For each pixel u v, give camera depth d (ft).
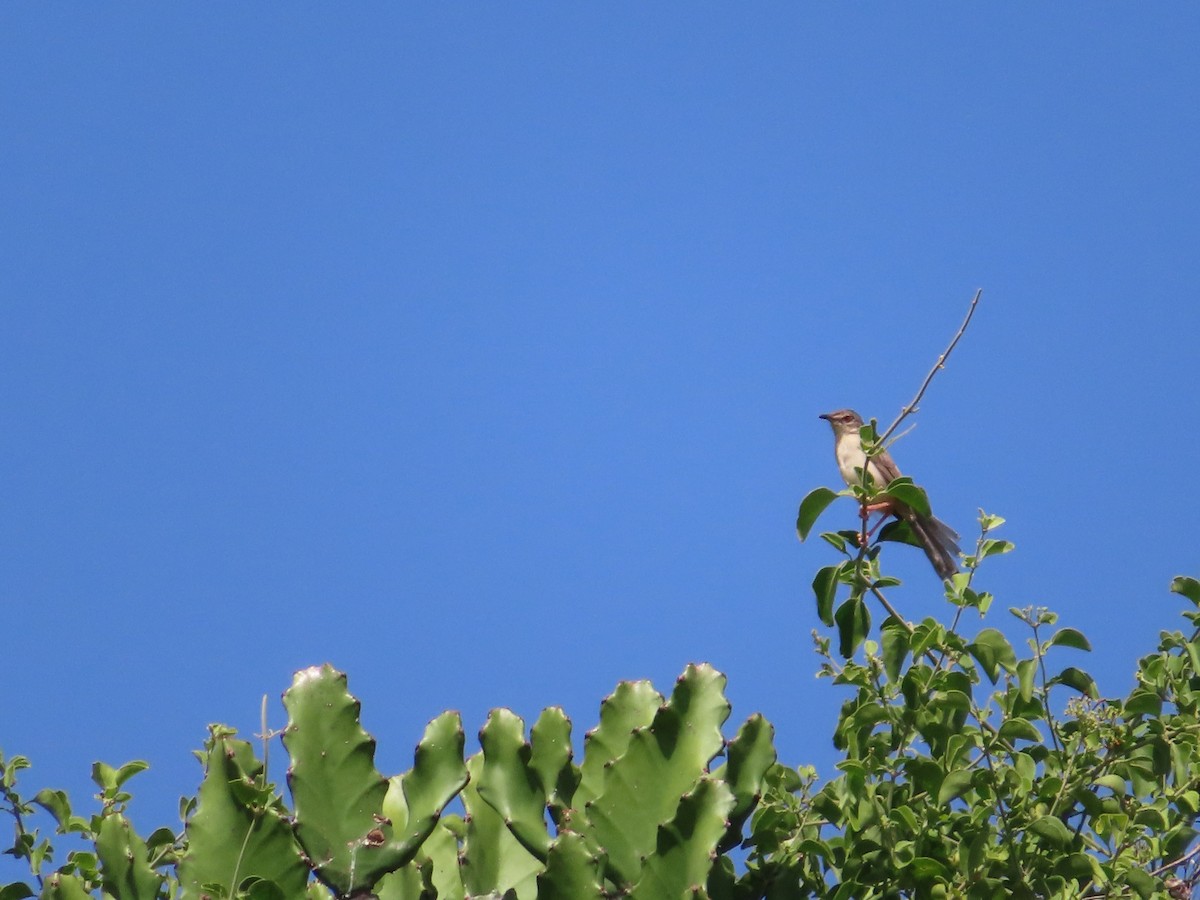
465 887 27.07
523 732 26.86
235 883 24.71
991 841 29.68
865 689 30.58
